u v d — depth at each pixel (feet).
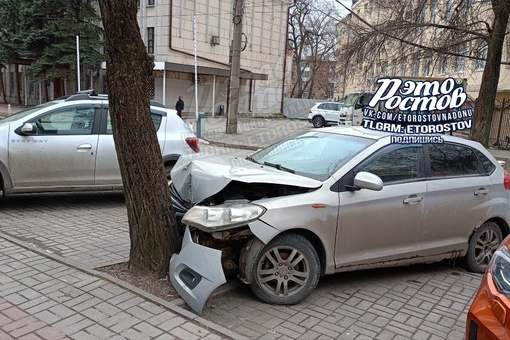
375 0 53.78
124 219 20.49
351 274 15.92
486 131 53.26
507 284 8.47
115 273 13.48
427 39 55.36
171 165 23.62
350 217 13.44
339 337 11.27
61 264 13.91
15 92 140.46
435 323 12.35
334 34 69.77
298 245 12.68
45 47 95.35
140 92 12.72
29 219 19.77
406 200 14.43
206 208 12.37
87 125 21.70
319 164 14.61
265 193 14.03
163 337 10.06
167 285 12.89
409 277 15.96
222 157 16.81
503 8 46.57
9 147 19.80
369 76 55.62
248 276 12.52
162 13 89.71
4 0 95.86
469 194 15.96
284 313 12.42
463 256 16.43
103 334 10.05
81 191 21.62
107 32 12.23
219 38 95.81
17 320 10.50
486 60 52.49
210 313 12.19
